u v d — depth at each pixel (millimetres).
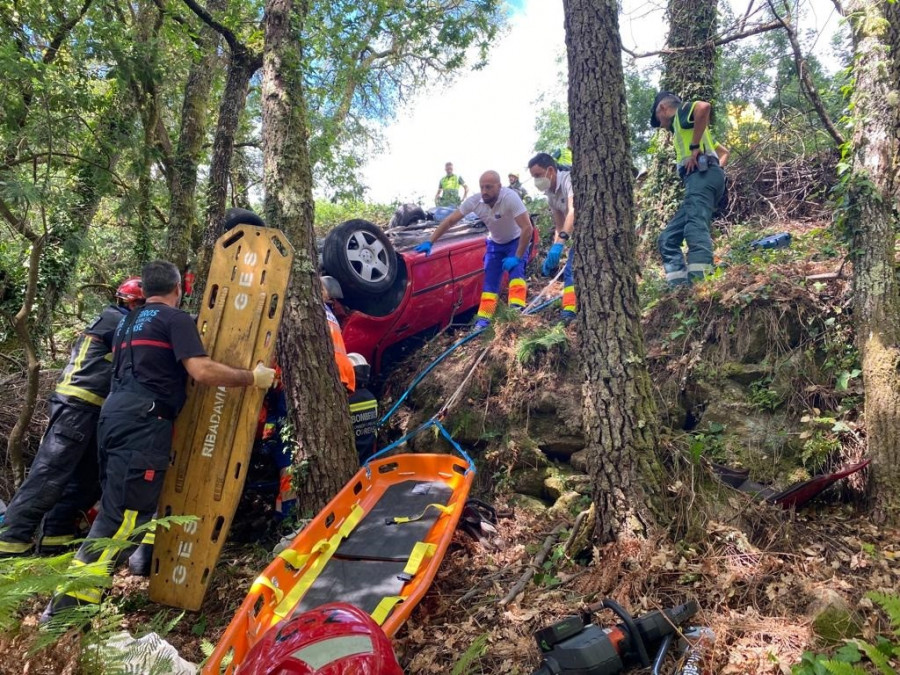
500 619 3113
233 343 3775
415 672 2879
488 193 5629
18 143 5539
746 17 5227
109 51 6016
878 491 3477
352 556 3527
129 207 6828
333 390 4281
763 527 3395
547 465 4609
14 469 4848
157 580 3676
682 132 5398
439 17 6586
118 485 3312
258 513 4867
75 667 1812
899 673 2207
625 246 3512
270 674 1304
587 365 3504
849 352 4242
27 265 6734
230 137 6945
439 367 5699
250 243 3881
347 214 13656
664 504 3330
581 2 3639
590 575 3244
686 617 2758
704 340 4684
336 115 9133
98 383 3859
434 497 4133
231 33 6738
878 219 3846
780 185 7238
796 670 2363
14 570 1923
